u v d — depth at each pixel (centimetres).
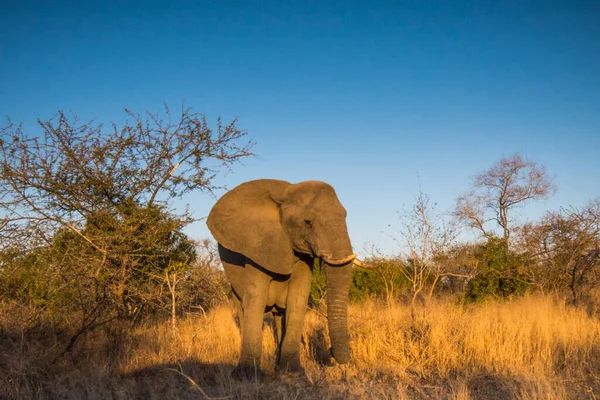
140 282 928
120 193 973
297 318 702
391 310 1019
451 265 1447
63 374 637
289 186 710
